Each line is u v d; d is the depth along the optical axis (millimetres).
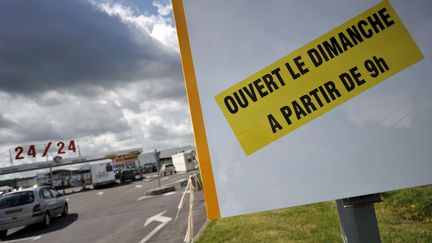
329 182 1364
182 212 9016
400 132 1375
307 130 1388
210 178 1368
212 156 1378
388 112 1388
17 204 10023
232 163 1375
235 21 1423
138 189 22031
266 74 1406
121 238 7066
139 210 11117
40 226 10727
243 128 1386
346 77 1408
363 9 1434
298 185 1364
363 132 1382
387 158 1367
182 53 1413
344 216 1459
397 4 1434
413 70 1403
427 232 3859
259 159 1375
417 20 1425
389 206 5078
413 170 1354
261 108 1396
